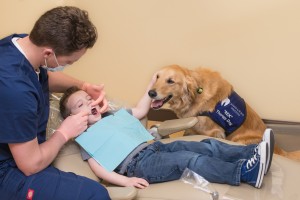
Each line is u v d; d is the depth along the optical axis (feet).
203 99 6.88
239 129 7.06
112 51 9.19
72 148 5.25
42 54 4.13
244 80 8.18
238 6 7.64
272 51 7.72
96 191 4.22
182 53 8.52
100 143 5.19
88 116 5.32
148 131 6.43
